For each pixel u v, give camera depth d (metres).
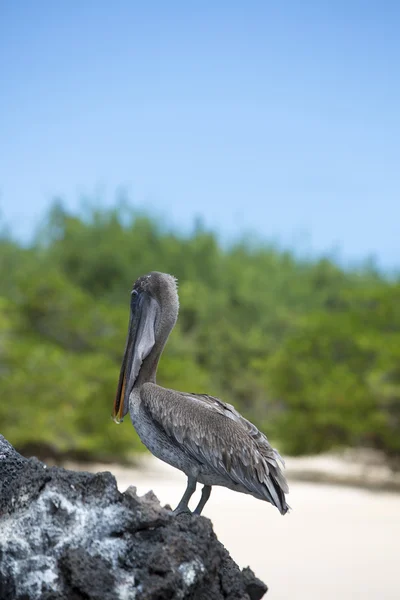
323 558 15.34
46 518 3.85
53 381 31.02
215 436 4.89
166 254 63.91
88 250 60.47
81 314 36.94
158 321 5.41
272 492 4.82
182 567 3.84
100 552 3.79
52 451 33.56
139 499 4.00
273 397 33.12
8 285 55.12
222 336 48.38
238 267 64.75
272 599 11.58
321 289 66.75
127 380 5.43
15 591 3.76
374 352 30.41
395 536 18.47
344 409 29.39
